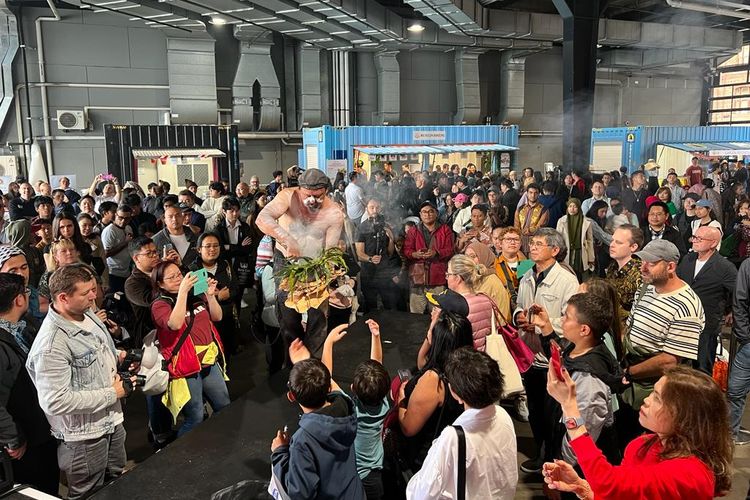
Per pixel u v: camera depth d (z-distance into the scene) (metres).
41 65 14.85
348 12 12.22
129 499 2.58
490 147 17.72
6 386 2.77
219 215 6.79
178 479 2.74
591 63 12.66
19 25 14.59
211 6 11.02
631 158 19.52
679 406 1.73
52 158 15.36
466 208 8.03
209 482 2.72
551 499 3.37
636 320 3.21
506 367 3.42
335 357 4.10
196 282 3.49
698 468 1.70
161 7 11.17
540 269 3.87
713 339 4.30
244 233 6.56
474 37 17.67
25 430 2.84
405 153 16.08
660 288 3.20
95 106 15.66
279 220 3.63
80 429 2.79
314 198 3.51
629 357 3.24
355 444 2.56
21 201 8.47
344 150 15.87
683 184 15.27
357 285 6.25
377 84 19.53
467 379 2.06
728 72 25.20
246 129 17.77
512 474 2.19
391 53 19.09
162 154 13.96
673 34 19.28
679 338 3.05
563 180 11.02
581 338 2.79
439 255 6.07
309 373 2.22
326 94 18.88
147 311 3.71
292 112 18.53
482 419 2.10
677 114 25.50
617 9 21.45
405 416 2.66
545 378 3.63
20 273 3.58
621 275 3.79
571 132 12.85
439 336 2.66
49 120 15.21
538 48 19.31
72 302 2.71
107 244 5.88
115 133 13.66
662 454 1.81
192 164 14.38
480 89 21.52
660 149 19.53
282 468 2.20
